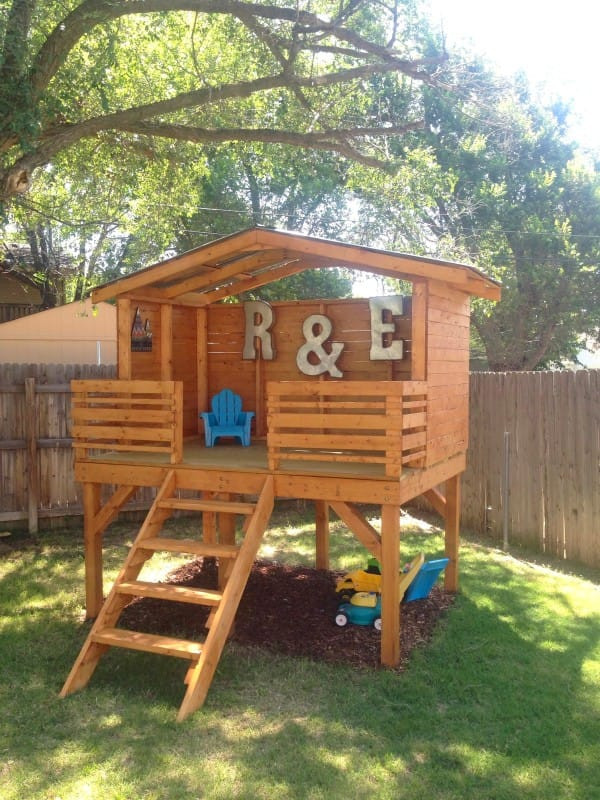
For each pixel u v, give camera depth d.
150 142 12.44
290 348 9.34
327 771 4.37
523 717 5.10
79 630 6.87
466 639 6.58
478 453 10.88
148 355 8.61
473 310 20.12
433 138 20.67
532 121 20.95
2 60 7.93
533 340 21.34
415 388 6.34
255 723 4.99
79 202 13.56
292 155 14.69
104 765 4.41
